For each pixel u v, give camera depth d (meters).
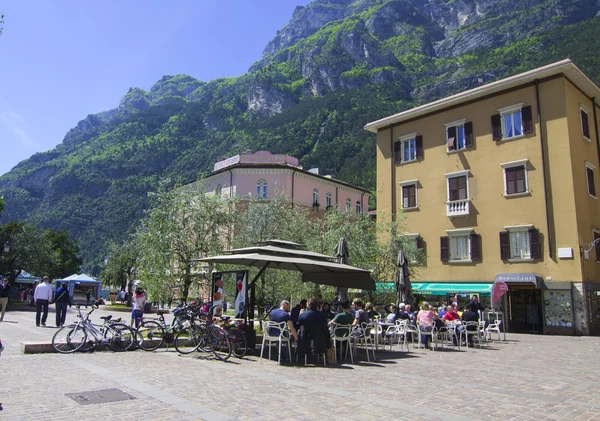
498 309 28.47
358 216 28.16
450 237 31.56
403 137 35.62
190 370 10.02
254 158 49.56
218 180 48.62
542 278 26.89
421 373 10.53
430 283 31.91
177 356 12.27
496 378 9.98
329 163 117.25
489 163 30.28
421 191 33.81
